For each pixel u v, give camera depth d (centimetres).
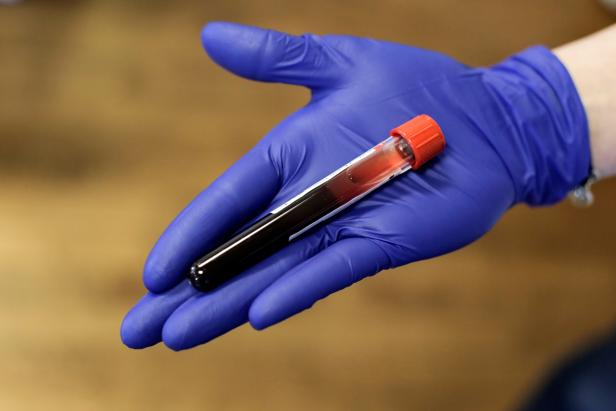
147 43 67
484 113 51
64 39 67
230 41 50
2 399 62
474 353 64
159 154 65
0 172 64
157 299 48
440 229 49
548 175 51
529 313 65
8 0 66
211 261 47
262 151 49
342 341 64
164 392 62
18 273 63
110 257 64
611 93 51
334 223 49
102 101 66
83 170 65
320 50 50
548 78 51
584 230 67
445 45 69
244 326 63
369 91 50
